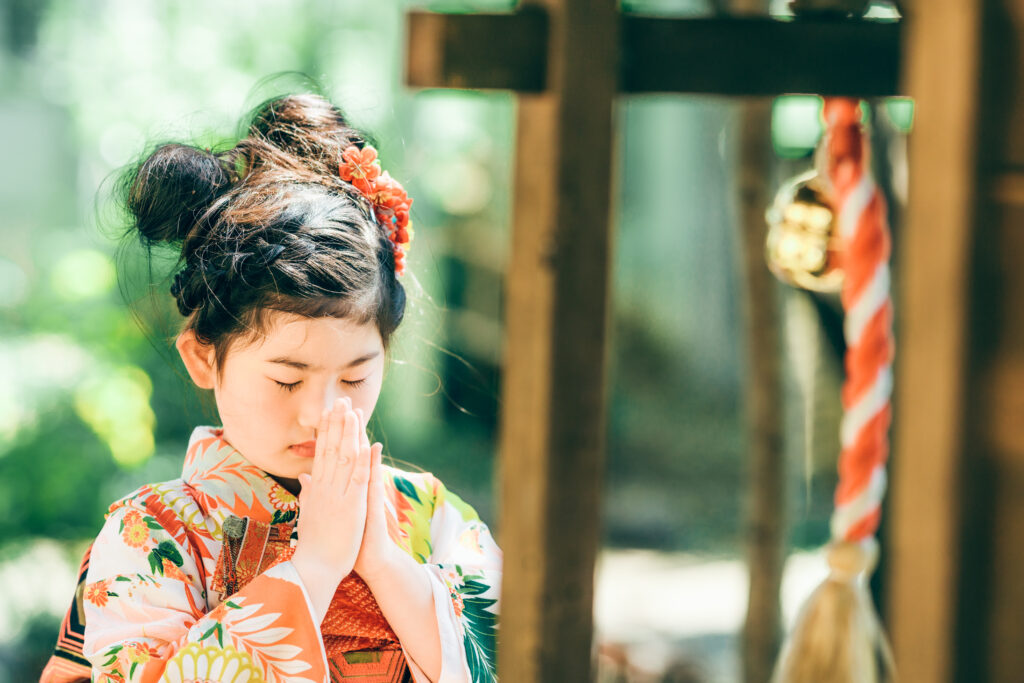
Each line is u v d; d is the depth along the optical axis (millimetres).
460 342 14539
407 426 13938
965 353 1429
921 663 1459
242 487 2500
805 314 6297
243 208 2400
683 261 15086
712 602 10445
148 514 2447
